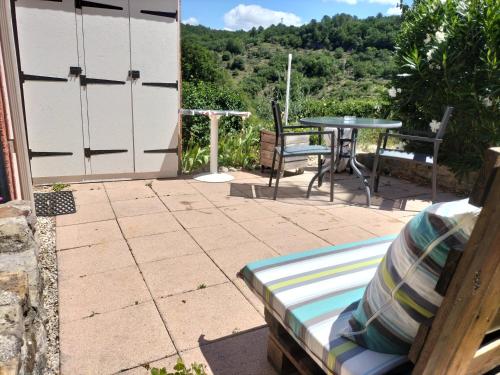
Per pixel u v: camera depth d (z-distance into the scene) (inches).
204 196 167.6
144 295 87.7
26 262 68.2
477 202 31.7
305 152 159.3
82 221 133.0
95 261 103.5
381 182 201.3
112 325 76.6
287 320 52.8
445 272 34.3
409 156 162.4
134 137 185.5
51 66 163.9
